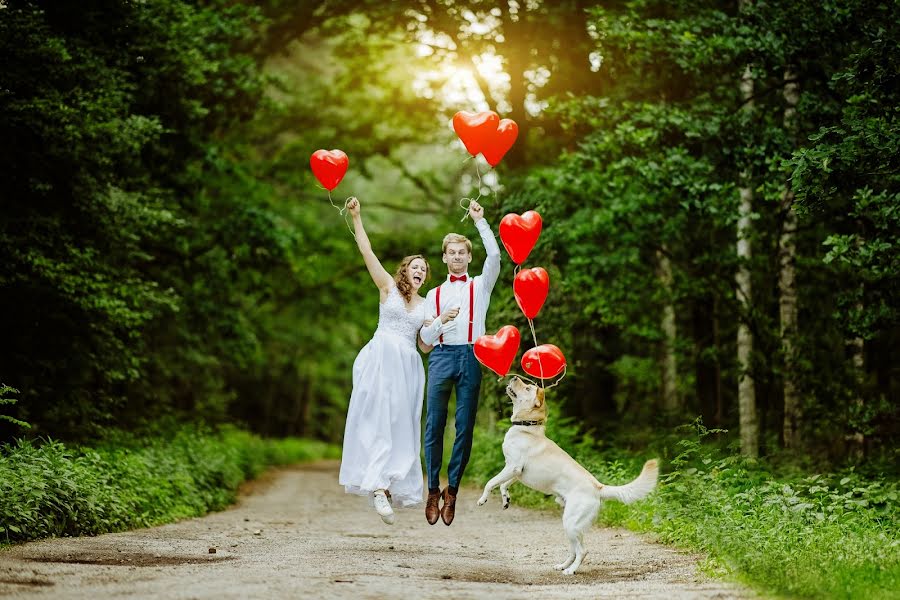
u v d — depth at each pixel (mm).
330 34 22266
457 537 9656
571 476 6840
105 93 12547
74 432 13797
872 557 6730
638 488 6703
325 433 55781
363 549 7949
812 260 15789
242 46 21312
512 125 8234
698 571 6559
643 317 18688
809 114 12242
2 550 6891
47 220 12250
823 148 9398
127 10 13938
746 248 15562
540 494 13227
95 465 10508
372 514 13469
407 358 7867
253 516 12984
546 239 15477
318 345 36656
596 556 7723
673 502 8719
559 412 15797
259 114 21922
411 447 7840
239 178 21438
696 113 13117
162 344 19781
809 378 14594
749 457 10914
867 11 10875
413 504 7910
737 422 17297
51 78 12039
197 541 8328
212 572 6039
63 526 8258
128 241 14055
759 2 11828
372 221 28328
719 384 17609
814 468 12734
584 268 16688
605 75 17453
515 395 7164
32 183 11945
